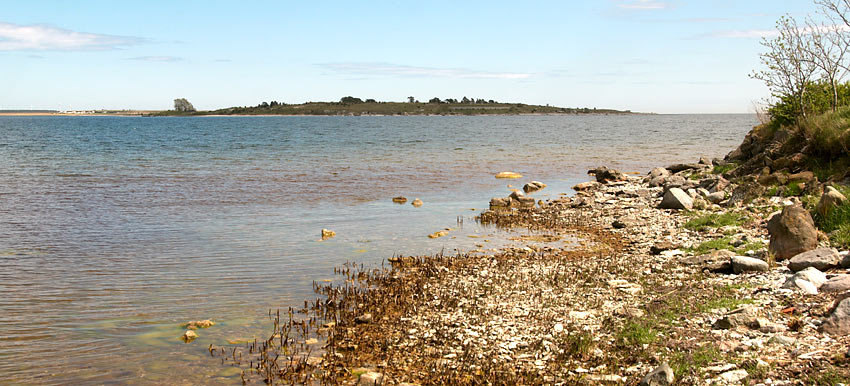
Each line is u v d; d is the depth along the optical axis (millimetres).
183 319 10539
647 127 140750
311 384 8086
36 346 9250
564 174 37125
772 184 19891
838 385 6383
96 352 9078
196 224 19344
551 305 10914
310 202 24500
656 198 23750
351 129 123875
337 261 14758
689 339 8516
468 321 10203
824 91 24031
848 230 13109
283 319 10562
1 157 45781
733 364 7438
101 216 20594
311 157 48094
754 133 28250
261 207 23062
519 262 14500
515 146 64188
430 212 22312
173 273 13445
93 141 72062
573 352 8625
